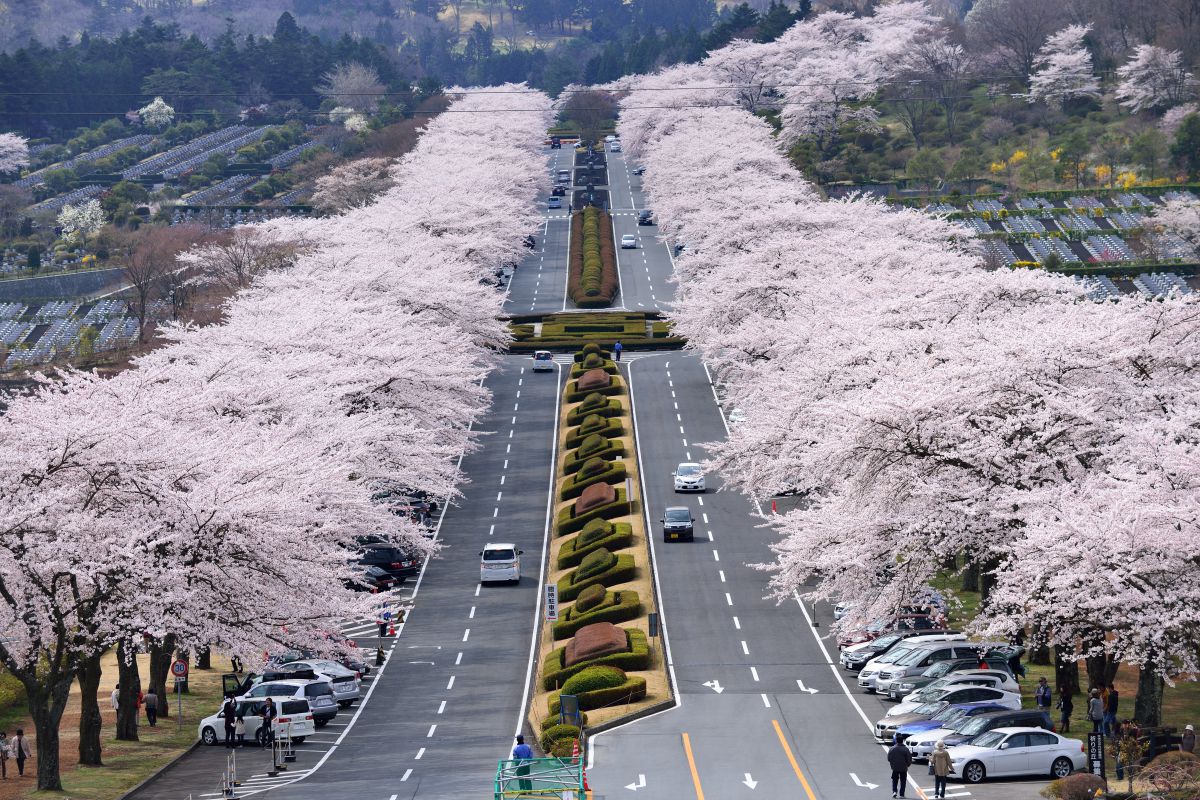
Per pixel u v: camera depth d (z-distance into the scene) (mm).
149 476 72812
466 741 81938
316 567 80000
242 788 71625
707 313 167625
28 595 71250
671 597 114125
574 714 81688
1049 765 69938
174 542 74438
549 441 168250
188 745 84062
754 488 117125
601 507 134500
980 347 87500
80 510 72500
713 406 178750
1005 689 82438
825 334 121188
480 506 145625
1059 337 84250
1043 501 76000
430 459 122375
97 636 72500
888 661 90875
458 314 173000
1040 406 83125
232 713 83688
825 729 81250
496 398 189375
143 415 77188
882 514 83125
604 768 73000
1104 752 70438
